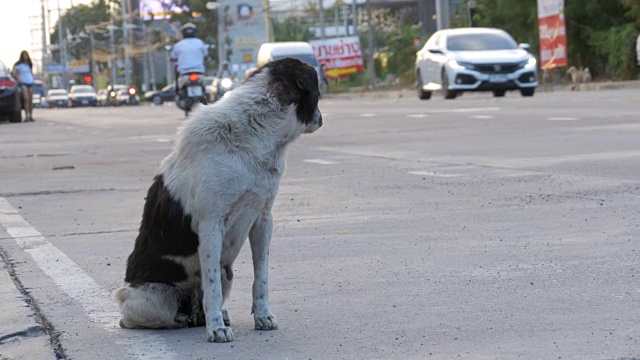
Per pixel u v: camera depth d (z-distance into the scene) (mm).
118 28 130875
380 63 75625
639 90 31719
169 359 5352
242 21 112188
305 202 11305
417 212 10195
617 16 44375
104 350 5582
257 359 5285
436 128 20375
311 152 17203
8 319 6355
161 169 5824
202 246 5582
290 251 8438
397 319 6004
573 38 45000
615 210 9469
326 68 72188
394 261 7781
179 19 115250
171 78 119938
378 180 12898
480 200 10695
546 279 6844
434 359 5133
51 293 7133
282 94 5586
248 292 7062
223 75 40719
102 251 8781
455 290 6684
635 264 7129
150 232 5859
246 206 5633
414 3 109062
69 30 177500
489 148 15773
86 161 17406
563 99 27766
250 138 5559
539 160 13695
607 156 13516
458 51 33938
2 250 8977
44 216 11039
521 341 5375
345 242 8742
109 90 96312
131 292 5898
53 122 36312
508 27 50656
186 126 5633
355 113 28391
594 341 5301
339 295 6727
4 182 14430
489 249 8047
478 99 32375
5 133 28344
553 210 9734
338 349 5426
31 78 38250
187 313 5996
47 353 5617
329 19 113375
